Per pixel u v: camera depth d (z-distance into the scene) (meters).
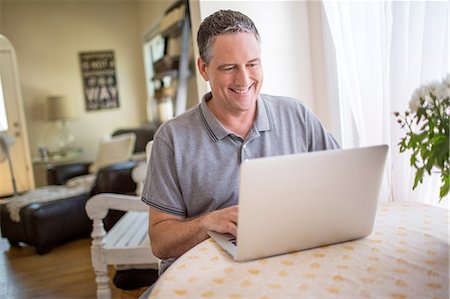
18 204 3.31
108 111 5.49
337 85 2.03
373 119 1.77
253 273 0.85
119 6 5.43
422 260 0.86
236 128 1.29
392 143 1.60
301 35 2.18
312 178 0.83
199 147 1.25
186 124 1.28
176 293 0.79
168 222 1.20
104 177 3.29
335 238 0.94
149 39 5.13
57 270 2.83
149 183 1.27
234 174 1.25
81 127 5.40
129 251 1.97
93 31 5.36
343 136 1.97
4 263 3.06
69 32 5.27
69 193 3.55
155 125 4.51
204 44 1.19
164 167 1.25
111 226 3.34
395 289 0.76
